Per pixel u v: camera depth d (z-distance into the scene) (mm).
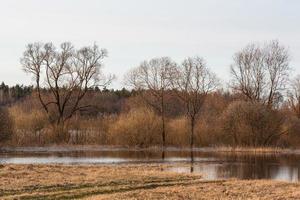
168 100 92812
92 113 100062
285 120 80625
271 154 69125
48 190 31094
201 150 74688
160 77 85562
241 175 44688
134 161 56625
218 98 96812
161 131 78750
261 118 78000
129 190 32438
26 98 144625
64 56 85125
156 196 29578
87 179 36094
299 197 30703
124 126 77125
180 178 39531
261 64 87750
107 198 28375
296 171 48594
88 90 90062
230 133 78938
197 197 29797
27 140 74875
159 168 48312
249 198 29922
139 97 92562
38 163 51312
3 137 68938
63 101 92250
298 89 100250
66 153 66312
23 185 32219
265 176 44469
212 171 47406
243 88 88250
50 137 76750
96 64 87250
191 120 81625
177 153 69000
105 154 65688
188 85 84875
